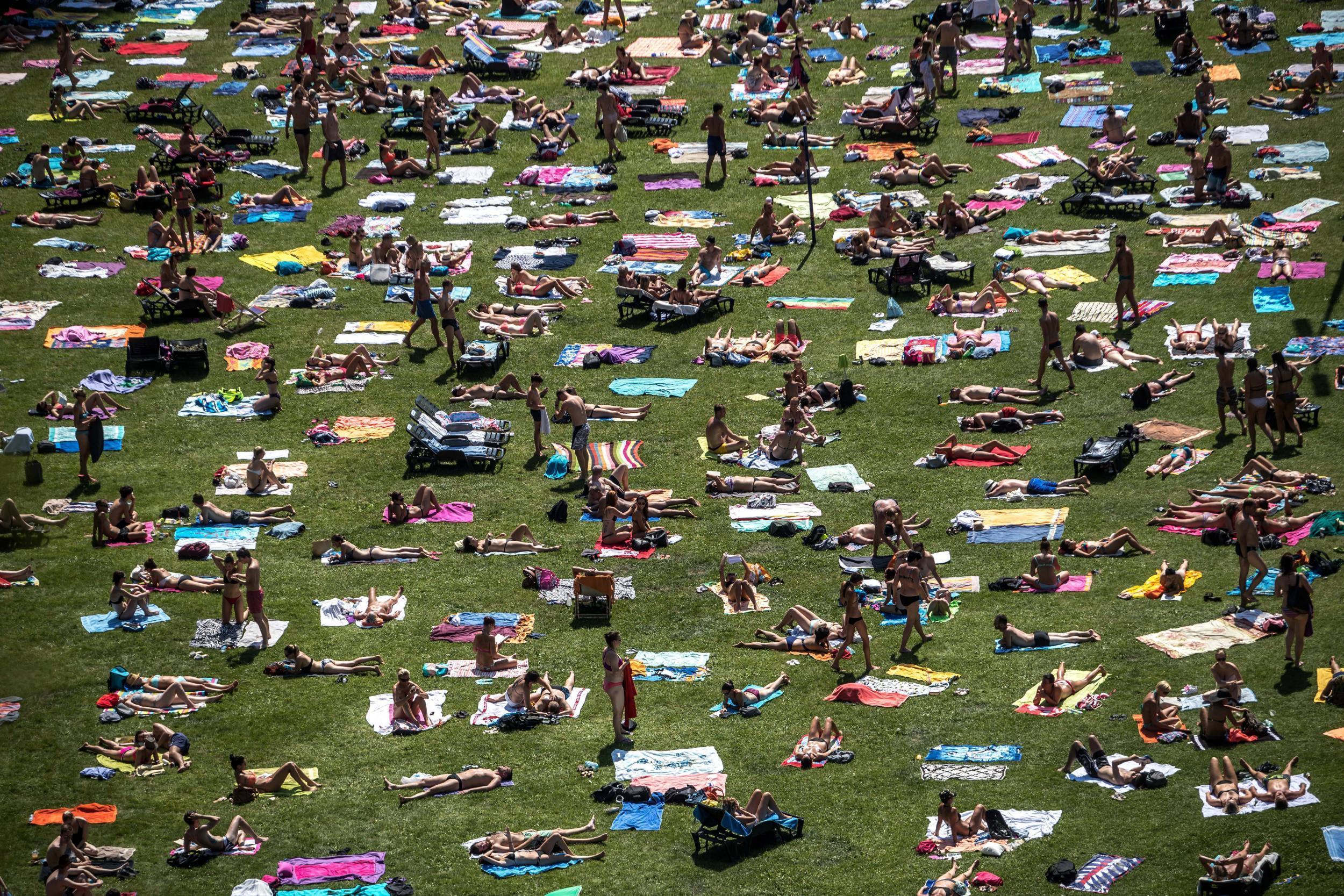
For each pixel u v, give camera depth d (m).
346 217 79.75
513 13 101.06
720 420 62.16
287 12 100.31
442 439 62.41
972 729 44.84
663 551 56.12
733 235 77.88
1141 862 38.59
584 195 81.88
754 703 47.28
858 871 39.66
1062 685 45.69
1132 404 62.38
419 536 57.53
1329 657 45.66
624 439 63.56
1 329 70.44
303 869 40.88
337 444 63.69
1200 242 73.25
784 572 54.31
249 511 59.06
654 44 97.06
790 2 96.81
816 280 74.38
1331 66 84.06
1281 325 66.25
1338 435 58.28
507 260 76.31
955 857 39.69
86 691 48.94
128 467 61.94
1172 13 91.75
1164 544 53.34
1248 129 82.62
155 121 88.38
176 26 99.88
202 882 40.72
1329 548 51.16
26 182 81.75
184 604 53.34
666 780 43.75
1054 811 40.94
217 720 47.56
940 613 51.03
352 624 52.41
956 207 76.31
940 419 63.34
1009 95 88.50
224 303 71.81
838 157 84.50
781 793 42.88
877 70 92.06
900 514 54.44
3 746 46.50
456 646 51.09
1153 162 80.69
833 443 62.41
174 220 79.06
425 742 46.28
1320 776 40.56
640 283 72.69
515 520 58.41
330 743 46.44
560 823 42.44
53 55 95.62
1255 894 36.94
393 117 88.19
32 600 53.41
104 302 72.81
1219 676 44.50
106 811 43.72
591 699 48.25
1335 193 76.00
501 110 89.69
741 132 87.25
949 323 69.94
